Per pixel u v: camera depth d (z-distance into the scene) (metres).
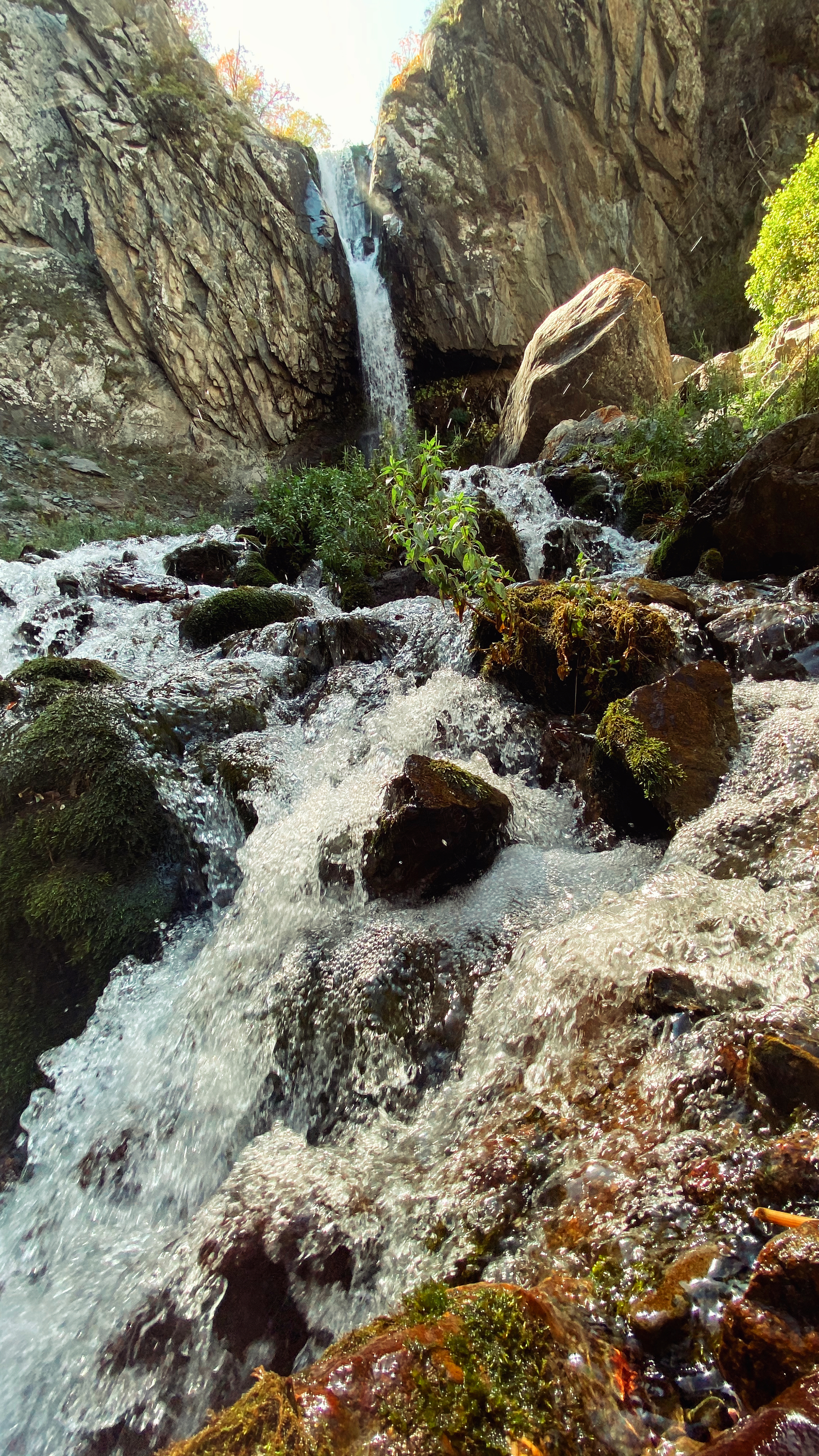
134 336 17.58
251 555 7.50
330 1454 0.96
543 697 3.75
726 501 5.40
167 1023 2.69
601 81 20.94
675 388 11.59
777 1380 0.99
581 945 2.13
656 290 22.88
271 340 19.00
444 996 2.33
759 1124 1.44
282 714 4.11
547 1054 1.94
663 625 3.63
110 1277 2.00
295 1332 1.65
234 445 18.55
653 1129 1.56
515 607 3.83
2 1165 2.49
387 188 21.16
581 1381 1.08
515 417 12.30
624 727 2.97
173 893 3.14
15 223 16.83
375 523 7.26
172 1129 2.45
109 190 17.05
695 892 2.23
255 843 3.19
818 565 4.96
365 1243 1.67
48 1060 2.67
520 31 20.67
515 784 3.29
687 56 21.23
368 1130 2.11
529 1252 1.41
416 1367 1.07
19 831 3.13
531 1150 1.65
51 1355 1.87
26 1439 1.77
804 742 2.82
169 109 17.44
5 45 16.47
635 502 7.41
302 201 19.72
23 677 3.99
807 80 21.27
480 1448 0.98
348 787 3.29
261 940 2.82
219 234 18.16
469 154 21.30
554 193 21.62
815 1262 1.04
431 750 3.60
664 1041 1.74
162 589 6.75
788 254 12.27
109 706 3.53
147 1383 1.73
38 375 16.30
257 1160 2.08
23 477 14.52
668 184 22.38
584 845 3.00
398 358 21.80
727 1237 1.24
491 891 2.73
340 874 2.85
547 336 12.24
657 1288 1.20
